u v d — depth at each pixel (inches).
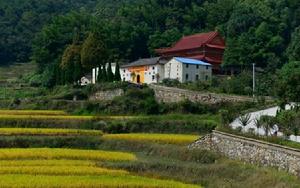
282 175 2000.5
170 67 5561.0
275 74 5128.0
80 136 3129.9
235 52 6190.9
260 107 3373.5
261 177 2028.8
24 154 2487.7
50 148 2805.1
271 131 2642.7
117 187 1876.2
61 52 7140.8
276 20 7209.6
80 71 5615.2
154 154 2770.7
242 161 2370.8
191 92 4217.5
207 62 6072.8
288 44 6820.9
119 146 2950.3
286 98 3171.8
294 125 2591.0
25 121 3597.4
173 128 3511.3
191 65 5502.0
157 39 7426.2
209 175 2245.3
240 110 3417.8
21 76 7524.6
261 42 6427.2
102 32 6998.0
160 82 5236.2
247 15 7194.9
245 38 6417.3
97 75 5536.4
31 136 3093.0
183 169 2324.1
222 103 4013.3
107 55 5674.2
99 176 2054.6
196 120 3595.0
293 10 7559.1
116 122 3577.8
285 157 2090.3
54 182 1878.7
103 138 3093.0
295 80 3174.2
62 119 3668.8
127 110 4244.6
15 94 5629.9
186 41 6599.4
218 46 6333.7
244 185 2025.1
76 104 4446.4
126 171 2228.1
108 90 4783.5
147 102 4237.2
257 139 2321.6
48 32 7288.4
